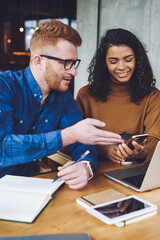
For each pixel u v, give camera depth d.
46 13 7.43
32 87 1.42
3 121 1.26
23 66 6.51
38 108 1.47
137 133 1.99
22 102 1.41
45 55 1.29
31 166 1.55
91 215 0.93
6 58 6.65
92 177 1.28
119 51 1.76
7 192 1.03
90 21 4.02
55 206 0.99
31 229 0.83
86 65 4.16
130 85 1.95
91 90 2.03
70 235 0.75
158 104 1.92
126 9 3.41
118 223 0.85
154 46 3.10
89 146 1.42
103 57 1.92
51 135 1.14
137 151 1.44
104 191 1.10
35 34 1.32
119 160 1.53
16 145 1.14
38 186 1.09
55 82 1.33
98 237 0.80
